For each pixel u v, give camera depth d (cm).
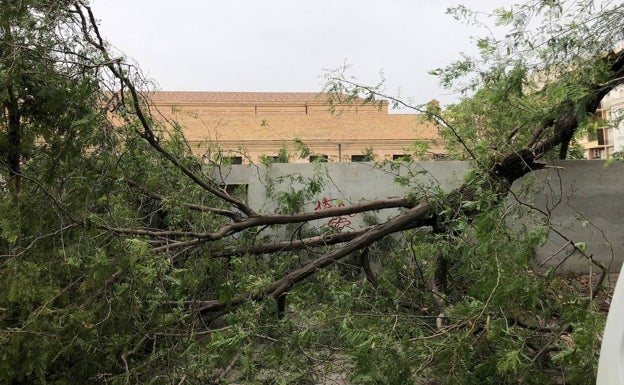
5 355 241
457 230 354
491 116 546
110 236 311
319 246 470
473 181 395
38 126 322
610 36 385
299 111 2214
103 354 278
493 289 254
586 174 699
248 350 274
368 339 247
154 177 398
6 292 265
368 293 353
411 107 443
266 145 2123
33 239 291
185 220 385
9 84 288
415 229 454
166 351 283
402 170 691
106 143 330
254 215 417
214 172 675
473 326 259
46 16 290
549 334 269
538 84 419
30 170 313
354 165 705
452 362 253
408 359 249
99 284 278
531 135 493
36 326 251
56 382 264
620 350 142
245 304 319
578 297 263
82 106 310
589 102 422
